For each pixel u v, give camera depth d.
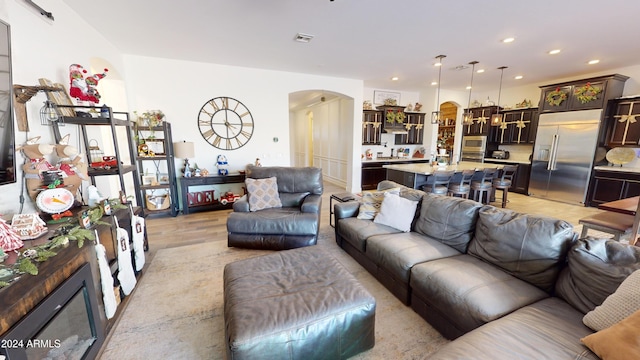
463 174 4.42
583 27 3.01
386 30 3.11
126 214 2.31
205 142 4.69
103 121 2.44
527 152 6.46
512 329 1.23
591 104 4.83
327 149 7.69
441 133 8.55
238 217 3.01
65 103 2.40
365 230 2.61
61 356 1.32
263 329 1.28
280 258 1.98
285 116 5.20
